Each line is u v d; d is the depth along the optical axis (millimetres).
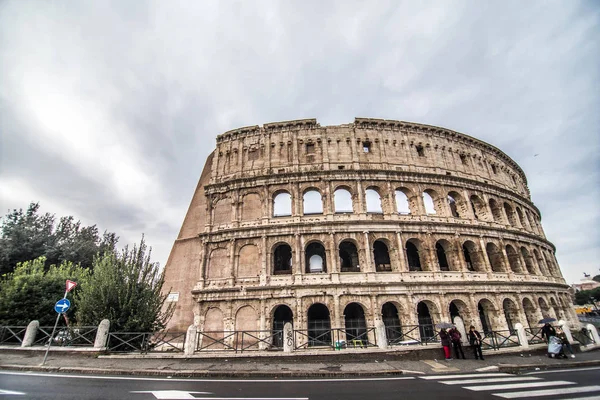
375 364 23125
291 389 16578
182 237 50969
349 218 44219
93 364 22969
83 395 15102
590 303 134000
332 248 41656
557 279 57094
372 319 38156
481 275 44438
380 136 50656
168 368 21578
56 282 37750
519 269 49312
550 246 61719
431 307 40781
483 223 50125
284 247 47281
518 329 30000
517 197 59000
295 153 48562
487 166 57094
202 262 44094
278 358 23812
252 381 18672
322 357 23906
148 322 31203
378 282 39594
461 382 18406
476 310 41281
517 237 51531
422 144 51938
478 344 26234
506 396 15211
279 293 39562
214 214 47719
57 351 26422
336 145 49250
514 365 23703
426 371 21812
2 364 23312
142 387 16906
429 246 43812
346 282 39719
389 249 43188
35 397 14641
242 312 40062
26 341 28047
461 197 50188
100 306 30438
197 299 41594
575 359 26594
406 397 14977
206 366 22219
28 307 34594
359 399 14594
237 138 51719
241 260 43188
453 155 53531
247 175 48531
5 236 48562
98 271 32875
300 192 45938
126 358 24891
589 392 15891
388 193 46469
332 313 38375
